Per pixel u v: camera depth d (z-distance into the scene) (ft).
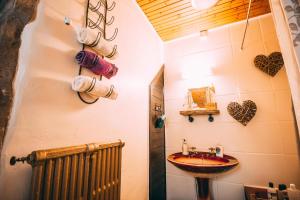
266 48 6.48
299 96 2.42
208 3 5.03
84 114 3.32
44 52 2.61
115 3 4.66
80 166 2.68
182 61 8.05
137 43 5.87
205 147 6.84
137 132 5.38
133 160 5.02
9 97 2.12
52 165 2.31
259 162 5.91
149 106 6.39
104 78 3.95
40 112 2.49
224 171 5.01
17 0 2.30
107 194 3.26
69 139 2.94
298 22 2.43
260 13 6.65
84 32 3.05
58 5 2.90
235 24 7.22
